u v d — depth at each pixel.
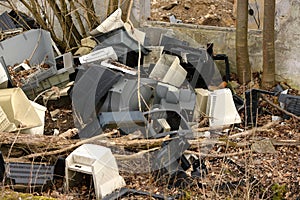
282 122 4.38
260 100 4.67
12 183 3.23
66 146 3.65
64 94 4.43
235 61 5.23
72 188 3.36
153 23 5.46
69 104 4.52
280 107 4.52
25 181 3.27
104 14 5.70
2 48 4.77
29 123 3.87
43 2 5.81
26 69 4.70
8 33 5.18
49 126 4.23
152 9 7.58
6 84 4.20
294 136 4.14
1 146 3.62
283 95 4.41
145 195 3.26
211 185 3.38
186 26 5.36
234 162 3.76
